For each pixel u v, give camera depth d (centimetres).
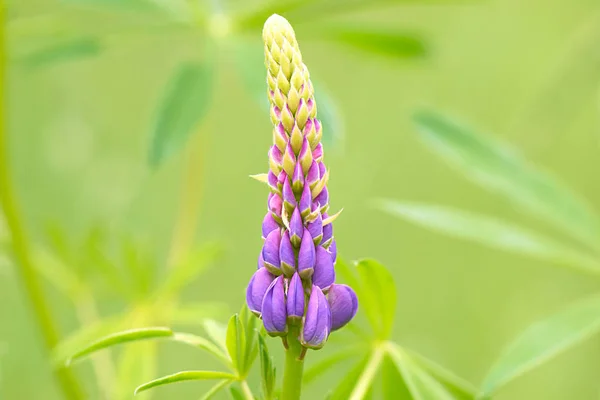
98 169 182
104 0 126
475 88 207
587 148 194
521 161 116
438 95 208
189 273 122
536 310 183
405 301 194
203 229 193
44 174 178
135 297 123
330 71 208
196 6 121
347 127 205
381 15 209
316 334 89
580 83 138
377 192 200
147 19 130
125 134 190
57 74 181
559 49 191
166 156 112
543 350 103
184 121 113
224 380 95
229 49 118
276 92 90
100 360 118
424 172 203
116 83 191
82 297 130
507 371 102
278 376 160
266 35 90
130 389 116
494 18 207
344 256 194
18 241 115
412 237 197
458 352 188
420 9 209
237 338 93
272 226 90
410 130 203
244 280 189
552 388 174
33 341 164
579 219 114
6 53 113
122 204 180
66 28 126
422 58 133
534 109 139
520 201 114
